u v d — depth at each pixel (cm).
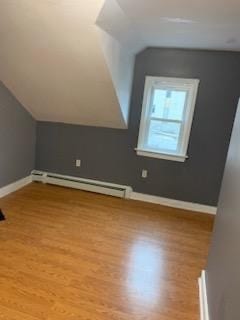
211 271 193
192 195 378
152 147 385
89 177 414
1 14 236
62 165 421
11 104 353
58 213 327
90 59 265
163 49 342
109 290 204
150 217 342
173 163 375
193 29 256
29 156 411
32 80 322
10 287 196
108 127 387
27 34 252
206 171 365
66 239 269
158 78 352
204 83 341
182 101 361
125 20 244
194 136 359
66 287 202
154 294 204
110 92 310
